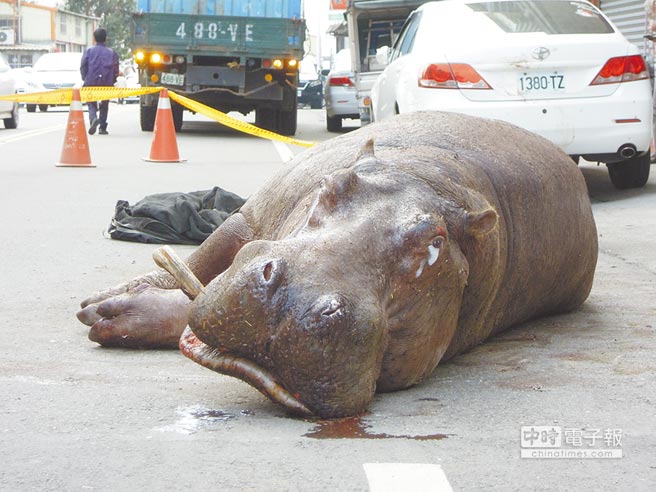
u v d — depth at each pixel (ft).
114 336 14.01
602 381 12.88
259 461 10.00
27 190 33.24
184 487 9.42
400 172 11.93
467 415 11.45
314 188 13.42
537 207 14.52
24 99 46.91
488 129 15.16
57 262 21.31
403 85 29.12
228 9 59.47
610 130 28.09
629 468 10.02
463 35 28.73
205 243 14.69
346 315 9.95
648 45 38.14
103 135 59.47
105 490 9.36
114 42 231.71
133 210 24.64
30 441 10.59
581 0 30.66
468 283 12.36
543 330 15.67
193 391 12.31
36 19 237.25
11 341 14.70
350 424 11.05
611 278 19.93
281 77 60.18
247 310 9.95
